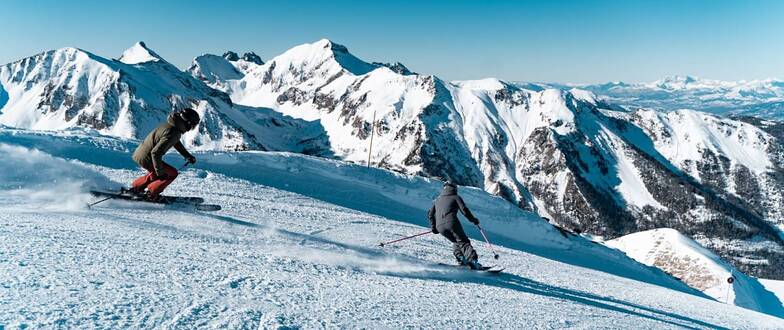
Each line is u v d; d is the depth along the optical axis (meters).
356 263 7.17
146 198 8.93
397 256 8.80
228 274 4.90
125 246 5.34
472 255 8.52
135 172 15.89
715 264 53.22
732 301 45.81
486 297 6.30
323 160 31.11
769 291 54.62
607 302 8.35
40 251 4.45
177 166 19.28
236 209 11.62
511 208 32.38
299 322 3.75
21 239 4.80
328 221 12.64
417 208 26.97
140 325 3.08
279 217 11.55
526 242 25.61
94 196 8.62
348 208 18.30
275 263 5.98
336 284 5.46
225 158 24.38
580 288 9.73
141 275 4.26
